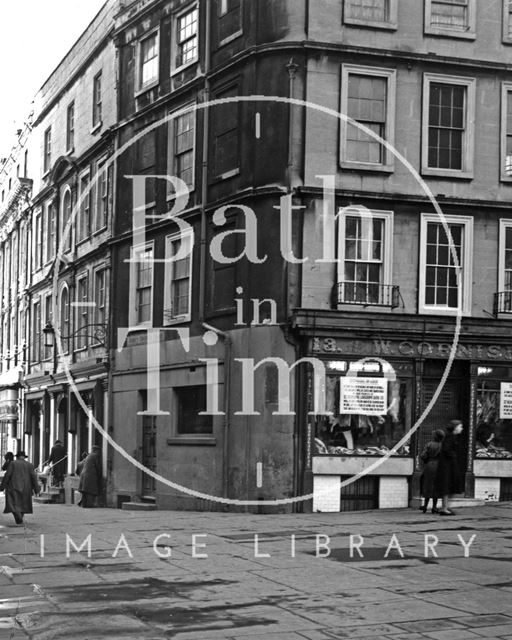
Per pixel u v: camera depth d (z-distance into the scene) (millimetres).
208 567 13156
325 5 23250
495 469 23438
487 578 12102
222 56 25031
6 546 15984
